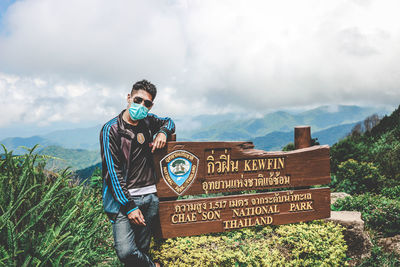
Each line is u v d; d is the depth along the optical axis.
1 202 2.25
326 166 3.41
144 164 2.48
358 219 3.49
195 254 2.76
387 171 8.43
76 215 2.84
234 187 3.15
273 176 3.25
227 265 2.77
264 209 3.23
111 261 2.96
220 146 3.08
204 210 3.06
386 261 3.37
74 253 2.40
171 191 2.97
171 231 2.98
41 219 2.43
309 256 3.01
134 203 2.28
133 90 2.39
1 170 2.52
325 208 3.42
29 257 2.10
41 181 2.64
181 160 2.98
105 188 2.32
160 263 2.81
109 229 3.27
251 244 2.96
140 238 2.56
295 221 3.33
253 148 3.24
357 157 9.11
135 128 2.44
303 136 3.45
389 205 4.38
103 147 2.25
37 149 2.94
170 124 2.87
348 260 3.37
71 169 2.88
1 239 2.16
